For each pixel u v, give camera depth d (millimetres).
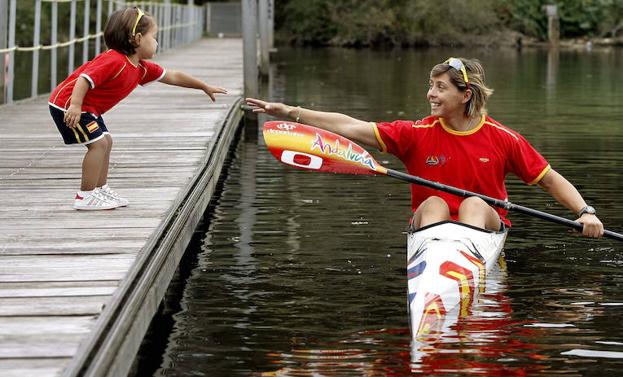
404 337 7301
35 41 20750
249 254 9930
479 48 67688
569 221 8977
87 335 5934
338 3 72062
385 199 12734
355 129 9344
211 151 13305
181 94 21672
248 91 21969
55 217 9227
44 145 13828
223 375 6613
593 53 59531
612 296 8336
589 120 22281
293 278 9016
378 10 70188
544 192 13203
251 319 7836
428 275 7977
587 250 9984
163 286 8023
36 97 20688
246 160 16562
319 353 6992
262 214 11875
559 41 71188
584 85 33281
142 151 13383
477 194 9031
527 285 8648
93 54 47031
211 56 36156
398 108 25109
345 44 71312
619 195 13000
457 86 8891
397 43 70688
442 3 69375
